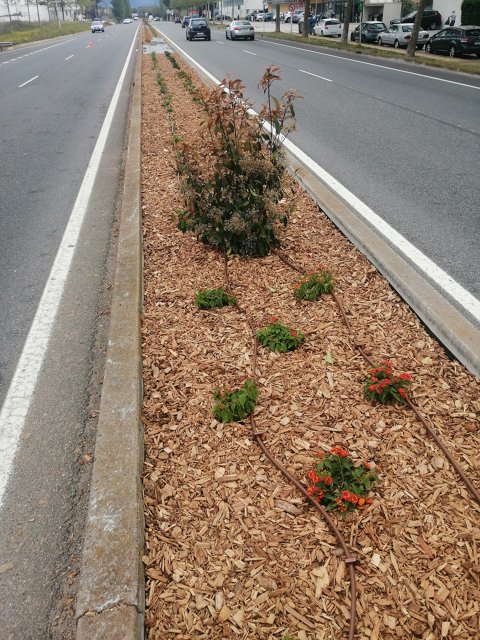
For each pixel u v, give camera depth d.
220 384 3.51
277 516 2.62
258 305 4.42
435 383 3.44
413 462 2.88
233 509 2.66
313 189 6.93
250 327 4.12
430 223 6.12
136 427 3.02
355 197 7.01
